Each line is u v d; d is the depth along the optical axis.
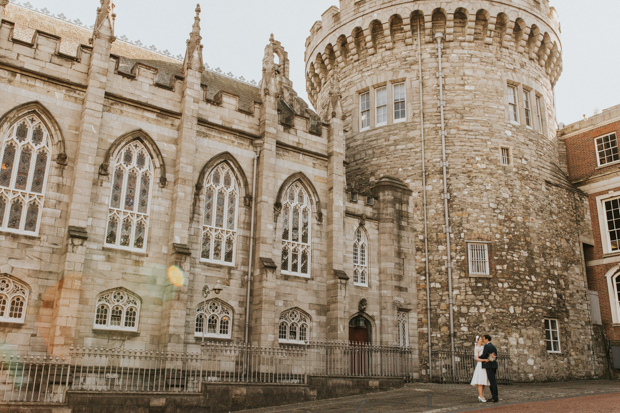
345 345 25.34
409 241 31.53
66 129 21.92
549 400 18.52
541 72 36.88
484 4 34.19
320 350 26.84
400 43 35.72
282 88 35.84
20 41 21.39
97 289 21.34
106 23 23.25
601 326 35.72
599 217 37.47
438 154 32.81
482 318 29.77
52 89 21.91
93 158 21.75
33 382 18.14
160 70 28.89
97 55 22.70
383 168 34.16
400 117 35.06
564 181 37.00
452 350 29.16
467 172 32.25
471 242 31.06
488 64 34.41
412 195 32.50
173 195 23.97
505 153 33.31
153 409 17.75
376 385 23.77
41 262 20.39
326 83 40.66
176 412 18.14
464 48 34.44
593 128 38.81
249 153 27.03
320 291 27.84
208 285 24.28
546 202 34.06
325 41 39.28
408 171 33.22
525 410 15.55
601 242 37.16
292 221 28.02
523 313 30.50
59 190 21.30
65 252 20.30
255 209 26.50
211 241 25.05
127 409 17.30
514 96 35.16
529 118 35.44
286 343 26.09
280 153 28.17
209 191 25.58
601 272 36.84
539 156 34.62
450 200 31.89
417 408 17.72
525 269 31.41
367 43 36.62
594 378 33.41
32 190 20.92
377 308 29.83
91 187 21.59
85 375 20.20
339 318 27.09
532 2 35.53
